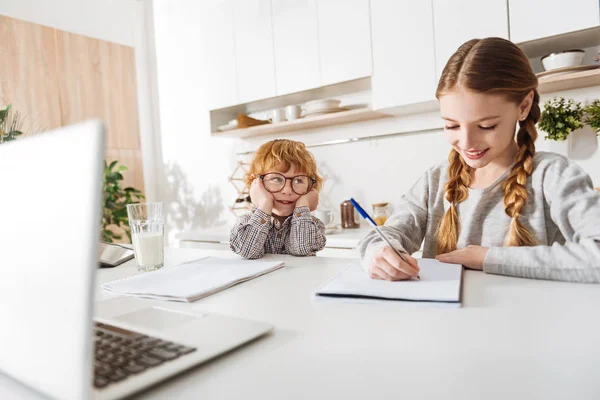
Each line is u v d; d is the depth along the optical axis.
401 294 0.58
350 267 0.81
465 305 0.55
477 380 0.34
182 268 0.88
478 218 0.96
